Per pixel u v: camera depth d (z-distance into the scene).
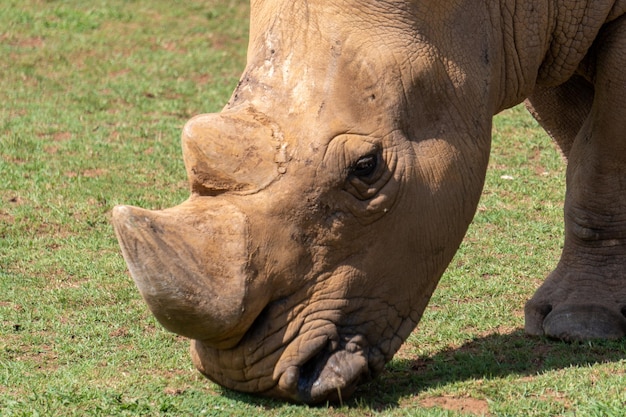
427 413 20.06
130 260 17.89
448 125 20.75
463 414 20.12
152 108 49.31
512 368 23.09
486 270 31.27
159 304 18.08
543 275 30.94
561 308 25.41
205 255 18.41
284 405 20.16
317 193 19.34
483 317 27.27
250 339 19.50
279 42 19.88
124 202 37.38
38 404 21.33
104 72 54.41
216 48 58.56
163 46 58.50
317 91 19.58
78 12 62.44
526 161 42.69
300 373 19.84
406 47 20.30
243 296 18.64
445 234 20.83
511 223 35.69
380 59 20.03
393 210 20.08
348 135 19.55
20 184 38.94
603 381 21.73
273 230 19.09
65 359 24.80
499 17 22.00
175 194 38.44
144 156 42.59
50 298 28.89
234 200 19.05
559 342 25.02
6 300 28.81
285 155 19.22
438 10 20.78
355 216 19.73
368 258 20.00
